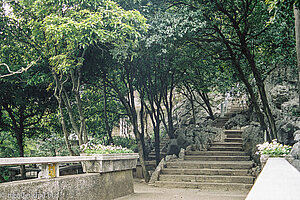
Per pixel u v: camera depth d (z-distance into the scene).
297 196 1.15
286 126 13.20
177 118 26.14
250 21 11.82
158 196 8.23
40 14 9.70
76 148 16.19
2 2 10.16
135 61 13.52
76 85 11.37
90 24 8.54
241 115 19.81
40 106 14.31
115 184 7.66
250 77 18.45
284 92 16.11
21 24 11.45
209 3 11.27
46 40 9.70
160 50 11.80
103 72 13.38
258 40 12.96
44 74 11.37
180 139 15.83
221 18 12.81
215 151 13.73
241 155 13.18
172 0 12.04
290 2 6.08
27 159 4.69
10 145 18.14
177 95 28.38
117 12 9.35
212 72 15.87
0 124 14.02
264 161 7.80
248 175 10.79
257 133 13.78
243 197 8.36
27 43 11.25
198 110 25.62
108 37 9.20
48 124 16.23
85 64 12.27
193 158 13.20
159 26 10.81
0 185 4.31
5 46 11.29
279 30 11.04
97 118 18.08
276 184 1.52
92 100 17.52
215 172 11.15
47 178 5.41
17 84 12.92
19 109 14.19
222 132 15.74
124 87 17.25
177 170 11.64
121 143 20.52
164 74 15.02
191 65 14.20
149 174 13.41
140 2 11.23
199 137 15.42
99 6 9.23
